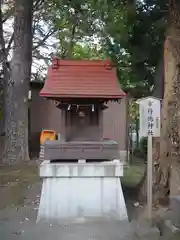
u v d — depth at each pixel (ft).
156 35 17.40
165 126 13.52
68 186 11.64
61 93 11.18
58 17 29.86
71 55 33.32
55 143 11.84
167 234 9.86
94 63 12.06
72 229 10.71
